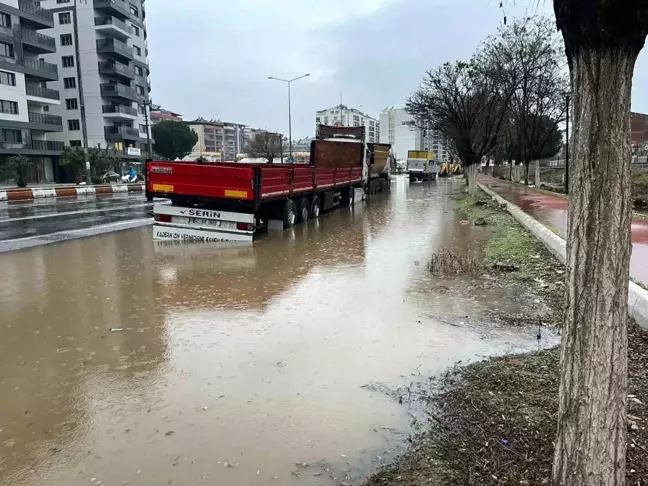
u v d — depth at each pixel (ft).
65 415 12.74
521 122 105.91
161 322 20.18
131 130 206.18
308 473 10.23
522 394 12.67
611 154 7.03
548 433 10.64
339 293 24.54
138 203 77.36
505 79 84.84
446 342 17.58
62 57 190.70
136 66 214.69
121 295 24.31
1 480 10.17
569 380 7.74
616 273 7.29
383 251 36.40
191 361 16.14
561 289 23.79
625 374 7.59
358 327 19.36
